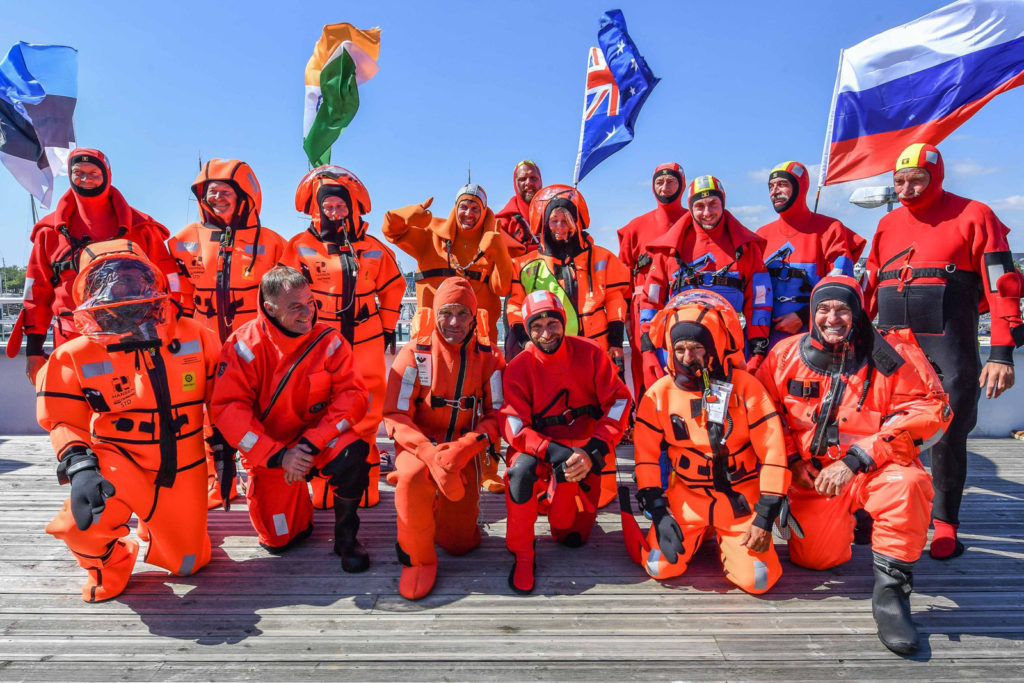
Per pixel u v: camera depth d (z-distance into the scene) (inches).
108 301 105.6
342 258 159.2
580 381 127.5
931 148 141.2
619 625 106.0
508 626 105.7
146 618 108.0
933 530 151.3
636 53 233.1
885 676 91.9
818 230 175.6
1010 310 132.0
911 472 103.5
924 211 145.1
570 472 115.2
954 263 138.7
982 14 179.8
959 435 133.6
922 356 115.5
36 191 253.6
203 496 119.4
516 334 157.3
